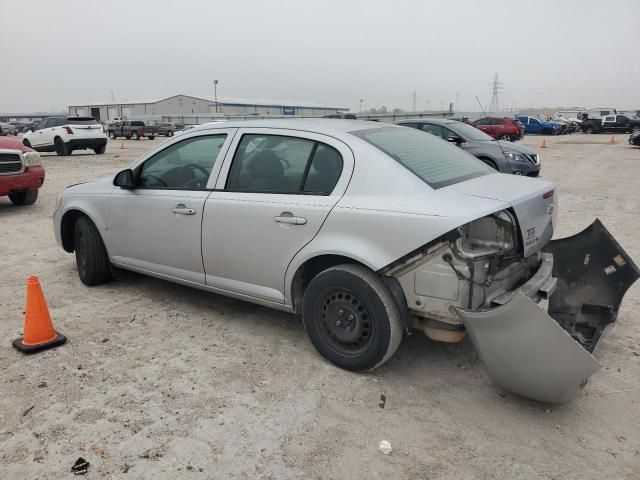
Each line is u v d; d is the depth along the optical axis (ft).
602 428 10.10
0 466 8.96
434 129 40.45
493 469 8.98
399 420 10.34
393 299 11.06
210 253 13.89
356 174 11.51
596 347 11.98
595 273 13.44
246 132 13.58
